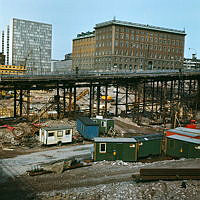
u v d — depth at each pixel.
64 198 19.56
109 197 19.52
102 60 150.00
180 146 31.75
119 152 30.55
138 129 53.88
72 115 61.28
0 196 20.05
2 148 35.97
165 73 67.31
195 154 30.17
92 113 67.00
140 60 149.38
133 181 22.81
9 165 28.45
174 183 21.50
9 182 23.02
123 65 144.12
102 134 46.84
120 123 59.72
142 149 31.80
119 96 104.88
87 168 27.23
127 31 144.12
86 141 42.34
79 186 22.00
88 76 60.34
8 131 43.53
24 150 35.56
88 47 172.25
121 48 143.00
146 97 91.81
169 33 159.50
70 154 34.12
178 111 58.97
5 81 51.09
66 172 25.88
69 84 61.06
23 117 53.41
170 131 37.81
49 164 29.28
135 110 69.62
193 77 77.81
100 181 23.09
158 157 33.19
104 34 148.00
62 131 39.00
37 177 24.30
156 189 20.45
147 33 150.75
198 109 80.38
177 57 164.75
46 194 20.33
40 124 49.31
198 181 22.02
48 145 38.22
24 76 55.09
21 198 19.70
